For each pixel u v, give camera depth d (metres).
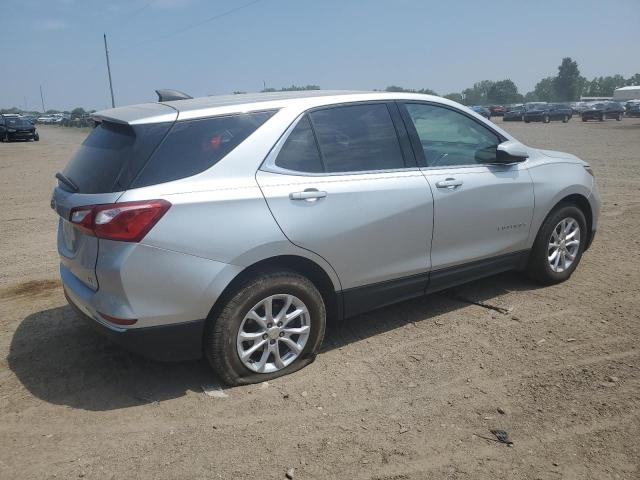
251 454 2.90
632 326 4.25
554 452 2.85
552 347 3.97
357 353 3.99
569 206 5.15
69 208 3.32
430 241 4.20
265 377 3.61
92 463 2.86
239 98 3.85
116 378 3.71
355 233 3.78
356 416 3.21
